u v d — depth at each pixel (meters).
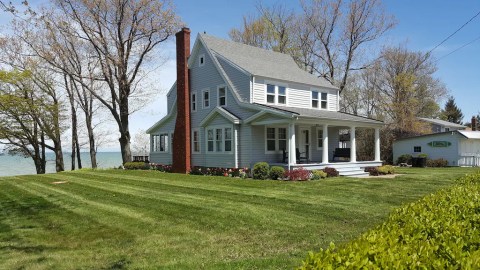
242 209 9.55
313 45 38.09
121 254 6.04
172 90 28.08
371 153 35.19
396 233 3.20
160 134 27.67
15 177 21.50
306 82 24.30
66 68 29.69
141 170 25.23
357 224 7.83
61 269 5.42
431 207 4.31
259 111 19.92
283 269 5.02
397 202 10.44
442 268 2.40
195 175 20.28
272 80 22.14
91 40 27.89
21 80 29.80
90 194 13.08
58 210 10.19
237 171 20.08
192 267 5.24
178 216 8.86
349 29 35.50
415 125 37.34
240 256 5.75
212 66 23.14
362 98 42.69
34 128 33.28
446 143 30.16
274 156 21.66
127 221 8.48
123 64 28.94
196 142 23.92
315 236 6.88
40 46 28.03
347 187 13.73
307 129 24.41
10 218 9.27
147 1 28.03
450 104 67.44
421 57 41.94
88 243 6.80
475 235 3.19
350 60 36.28
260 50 27.45
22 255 6.14
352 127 21.73
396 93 39.94
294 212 9.12
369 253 2.62
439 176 18.33
